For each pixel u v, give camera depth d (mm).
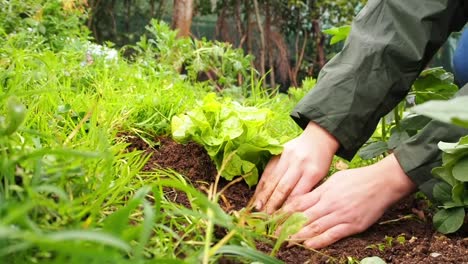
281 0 7113
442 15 1511
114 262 709
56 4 3527
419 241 1372
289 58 7340
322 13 7297
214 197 1145
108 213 1085
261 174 1700
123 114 1988
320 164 1485
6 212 771
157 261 765
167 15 7609
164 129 2027
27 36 2889
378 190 1405
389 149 1742
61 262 697
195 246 1067
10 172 850
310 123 1530
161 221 1161
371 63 1500
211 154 1661
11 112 869
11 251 693
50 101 1768
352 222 1374
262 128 1771
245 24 7227
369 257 1210
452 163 1330
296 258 1257
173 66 3811
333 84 1508
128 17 7430
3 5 3227
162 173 1557
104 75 2418
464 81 2268
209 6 7031
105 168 1107
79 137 1596
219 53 3971
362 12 1596
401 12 1507
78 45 3225
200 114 1690
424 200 1700
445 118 579
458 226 1385
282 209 1403
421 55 1509
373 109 1510
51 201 838
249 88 4848
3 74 1747
